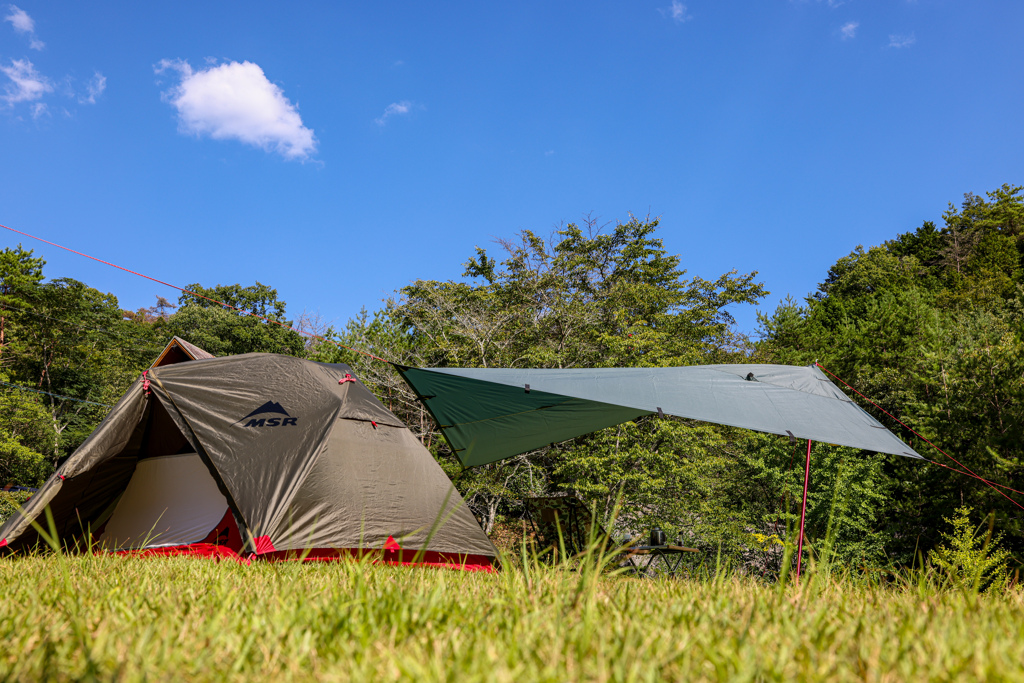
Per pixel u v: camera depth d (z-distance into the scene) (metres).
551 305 18.53
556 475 15.21
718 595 1.76
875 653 1.06
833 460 14.14
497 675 0.93
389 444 6.10
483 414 6.32
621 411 6.23
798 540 2.27
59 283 31.53
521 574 2.03
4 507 17.92
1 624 1.38
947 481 14.05
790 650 1.07
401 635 1.25
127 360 34.00
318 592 1.80
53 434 25.00
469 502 13.83
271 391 5.84
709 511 13.62
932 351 17.53
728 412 4.81
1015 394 13.74
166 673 1.00
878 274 40.12
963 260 40.97
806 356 21.80
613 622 1.35
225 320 40.56
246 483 5.05
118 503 6.05
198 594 1.89
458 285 19.44
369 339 17.91
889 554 13.24
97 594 1.91
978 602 1.72
